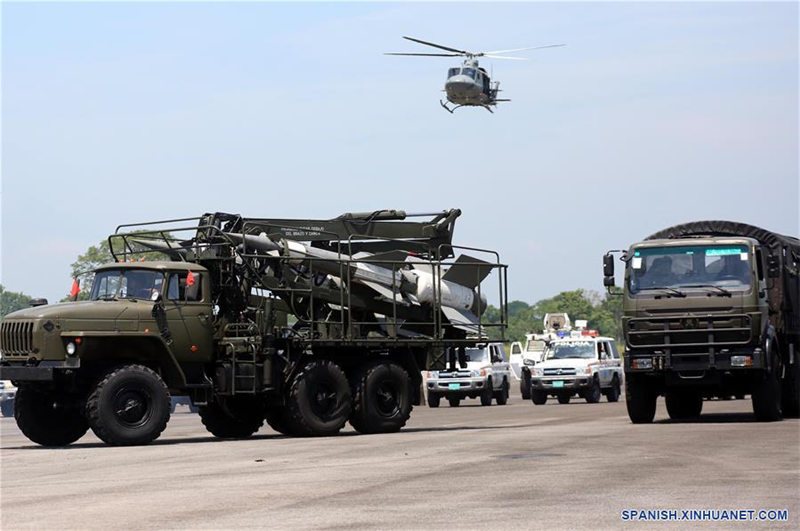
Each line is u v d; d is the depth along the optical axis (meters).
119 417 18.70
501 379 41.62
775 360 22.75
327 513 9.87
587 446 16.42
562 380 40.84
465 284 23.92
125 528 9.17
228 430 22.38
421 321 23.23
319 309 22.12
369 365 21.72
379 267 22.61
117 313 19.48
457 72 54.72
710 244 22.45
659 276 22.58
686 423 22.52
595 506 10.12
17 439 23.81
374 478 12.57
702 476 12.33
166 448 18.02
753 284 22.06
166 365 19.78
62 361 18.89
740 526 9.07
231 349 20.70
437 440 18.58
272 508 10.23
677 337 22.28
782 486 11.45
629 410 22.97
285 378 20.89
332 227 23.39
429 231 23.73
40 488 12.25
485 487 11.53
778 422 22.36
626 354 22.59
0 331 19.45
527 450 15.91
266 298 21.38
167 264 20.23
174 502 10.74
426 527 9.05
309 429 20.73
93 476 13.48
